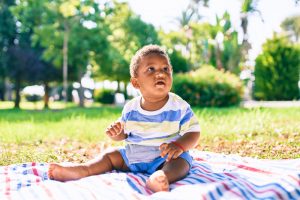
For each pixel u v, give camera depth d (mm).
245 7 25359
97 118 11492
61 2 24938
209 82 19750
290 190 2453
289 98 30438
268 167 3346
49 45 26219
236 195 2438
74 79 31500
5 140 7230
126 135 3459
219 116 11156
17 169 3547
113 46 29141
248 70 35250
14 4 29391
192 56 34000
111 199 2461
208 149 5746
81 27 26016
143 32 29906
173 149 2986
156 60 3227
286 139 6578
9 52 28828
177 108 3283
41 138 7488
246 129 7691
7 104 37062
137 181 2926
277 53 30422
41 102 44156
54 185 2787
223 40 32156
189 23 33000
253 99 35125
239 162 3615
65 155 5266
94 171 3271
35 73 29312
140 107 3355
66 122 10055
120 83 37969
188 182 2857
